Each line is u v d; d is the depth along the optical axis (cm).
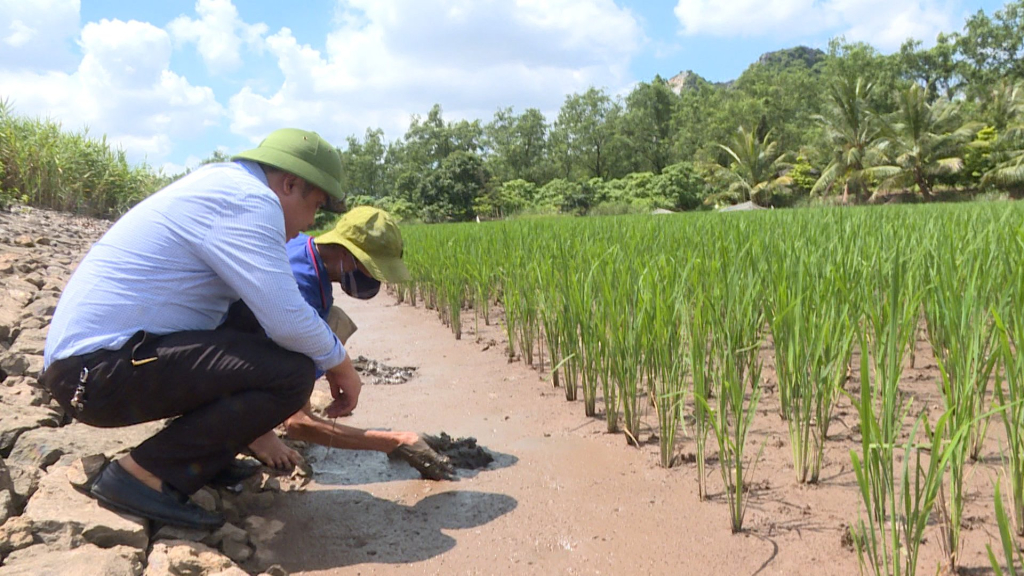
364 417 436
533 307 543
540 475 337
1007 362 253
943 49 7550
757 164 6450
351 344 664
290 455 338
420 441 332
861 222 796
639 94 9238
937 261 413
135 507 248
